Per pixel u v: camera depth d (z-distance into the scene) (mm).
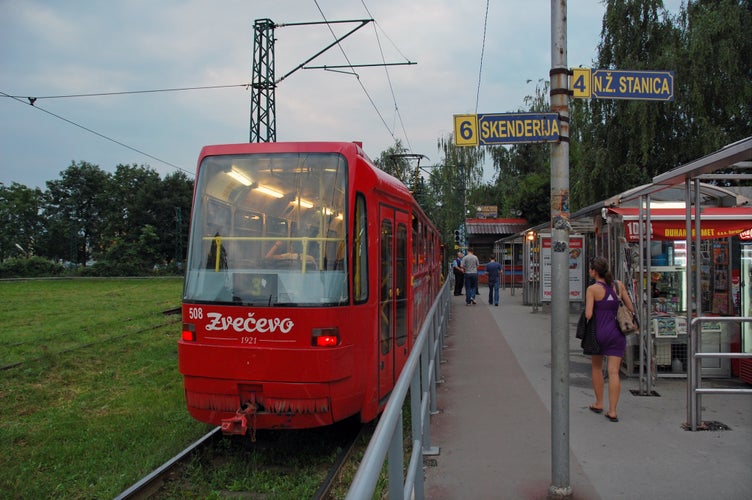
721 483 4598
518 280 32000
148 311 21078
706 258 8992
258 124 19156
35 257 54625
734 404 6914
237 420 5387
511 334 13297
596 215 10023
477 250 37344
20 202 71188
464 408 7055
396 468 2859
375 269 6262
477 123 4422
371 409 6137
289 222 5891
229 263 5867
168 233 67125
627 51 17859
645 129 17000
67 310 22016
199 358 5637
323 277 5668
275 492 5109
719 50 16422
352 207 5883
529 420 6512
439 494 4539
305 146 6070
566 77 4363
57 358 11273
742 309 8086
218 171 6180
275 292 5633
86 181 74438
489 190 50781
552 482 4391
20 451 6438
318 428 7004
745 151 4941
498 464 5168
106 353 12461
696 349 6023
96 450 6414
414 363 3688
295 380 5355
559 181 4316
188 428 7074
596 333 6457
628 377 8430
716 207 9070
